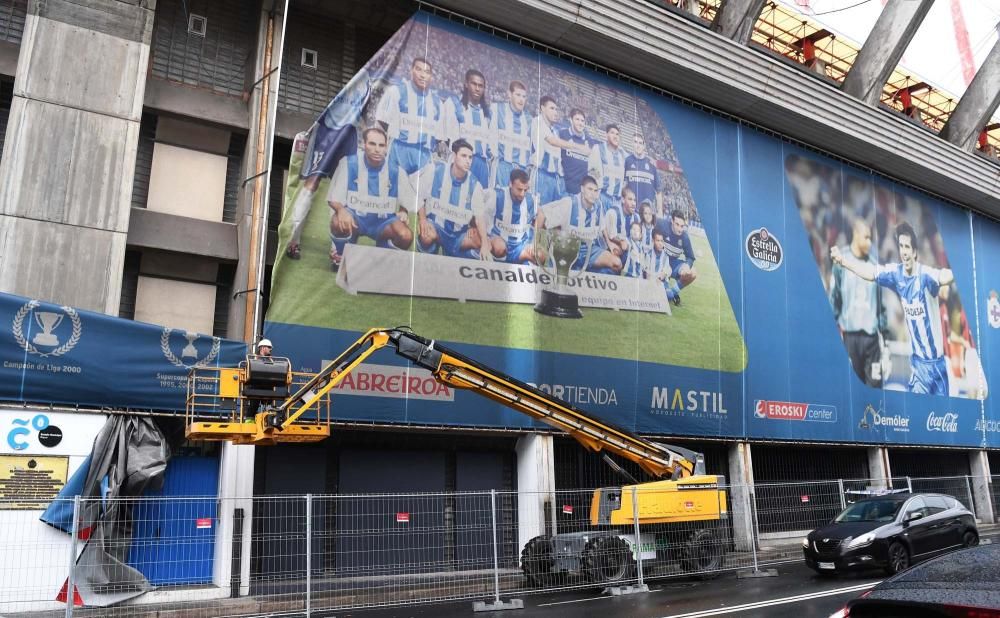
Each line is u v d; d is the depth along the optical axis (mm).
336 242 15625
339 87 18359
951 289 27891
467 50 18156
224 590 13188
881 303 25266
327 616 11602
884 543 13328
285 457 15617
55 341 12570
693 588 13102
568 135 19266
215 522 13633
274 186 17234
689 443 20719
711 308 20891
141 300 15633
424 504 16781
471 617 10977
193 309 16125
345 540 15648
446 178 17172
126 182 14523
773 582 13469
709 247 21250
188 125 16594
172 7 16828
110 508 12367
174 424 13891
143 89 15023
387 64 16875
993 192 28594
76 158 14172
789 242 23188
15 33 14984
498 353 17125
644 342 19391
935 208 28203
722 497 14961
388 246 16188
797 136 24094
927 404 25859
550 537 13789
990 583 3650
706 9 25344
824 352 23250
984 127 30328
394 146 16625
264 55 16797
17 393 12203
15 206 13523
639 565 13062
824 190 24609
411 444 17000
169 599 12688
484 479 17766
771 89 22109
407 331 13250
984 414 27844
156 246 15453
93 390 12742
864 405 23938
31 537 11836
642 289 19641
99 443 12562
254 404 12703
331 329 15328
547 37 19172
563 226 18656
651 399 19234
